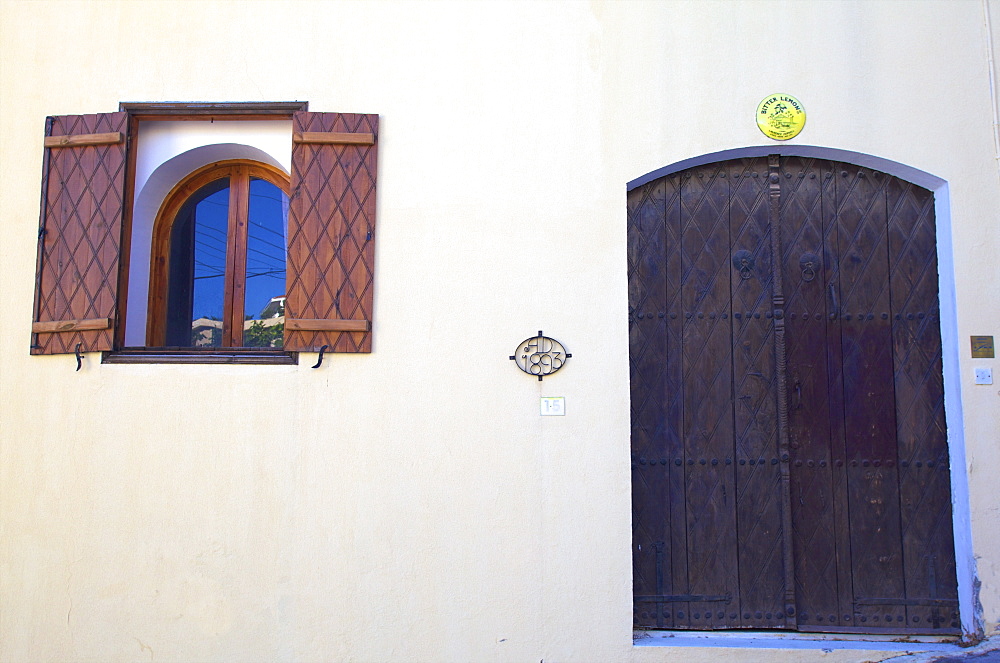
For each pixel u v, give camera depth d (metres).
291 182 3.64
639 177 3.66
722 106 3.67
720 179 3.82
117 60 3.80
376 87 3.73
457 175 3.67
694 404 3.71
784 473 3.64
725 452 3.69
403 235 3.63
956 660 3.33
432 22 3.76
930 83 3.66
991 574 3.43
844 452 3.67
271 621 3.45
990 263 3.57
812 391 3.71
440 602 3.44
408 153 3.69
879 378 3.71
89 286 3.63
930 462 3.65
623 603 3.42
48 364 3.64
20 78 3.83
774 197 3.78
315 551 3.48
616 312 3.57
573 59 3.72
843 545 3.62
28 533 3.54
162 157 3.84
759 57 3.69
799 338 3.73
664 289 3.77
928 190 3.77
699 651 3.41
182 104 3.75
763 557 3.63
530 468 3.49
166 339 3.96
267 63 3.76
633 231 3.79
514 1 3.76
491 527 3.46
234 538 3.50
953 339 3.58
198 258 4.00
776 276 3.73
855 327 3.73
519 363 3.54
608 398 3.52
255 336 3.95
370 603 3.45
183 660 3.45
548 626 3.41
